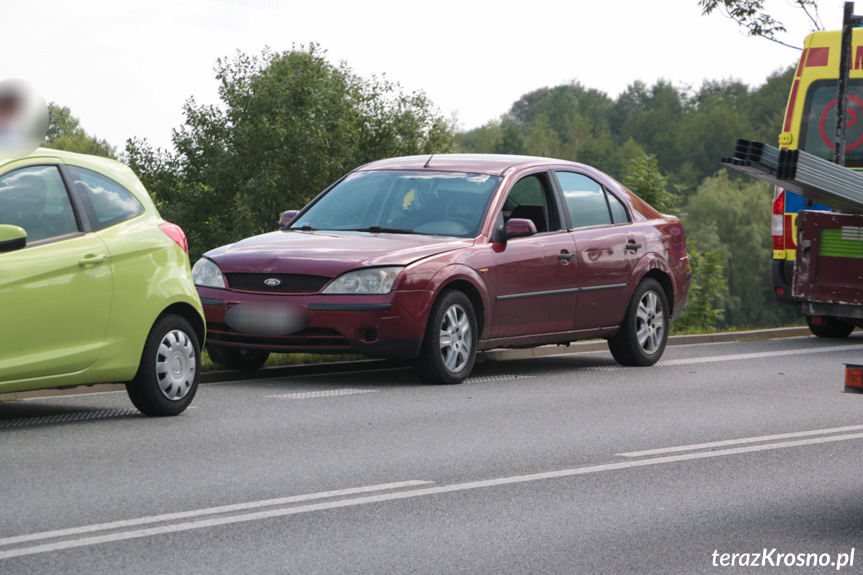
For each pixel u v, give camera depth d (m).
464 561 5.72
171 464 7.85
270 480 7.43
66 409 10.16
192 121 61.53
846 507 7.04
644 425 9.91
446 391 11.67
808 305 7.64
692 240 39.50
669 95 188.25
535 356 15.73
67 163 9.27
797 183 6.86
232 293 11.84
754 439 9.32
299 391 11.48
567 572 5.58
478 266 12.23
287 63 60.88
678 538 6.25
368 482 7.46
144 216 9.82
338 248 11.90
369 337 11.53
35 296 8.59
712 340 18.88
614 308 13.95
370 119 62.62
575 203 13.77
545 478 7.70
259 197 58.50
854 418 10.45
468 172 13.24
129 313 9.36
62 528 6.14
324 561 5.67
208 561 5.62
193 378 10.05
